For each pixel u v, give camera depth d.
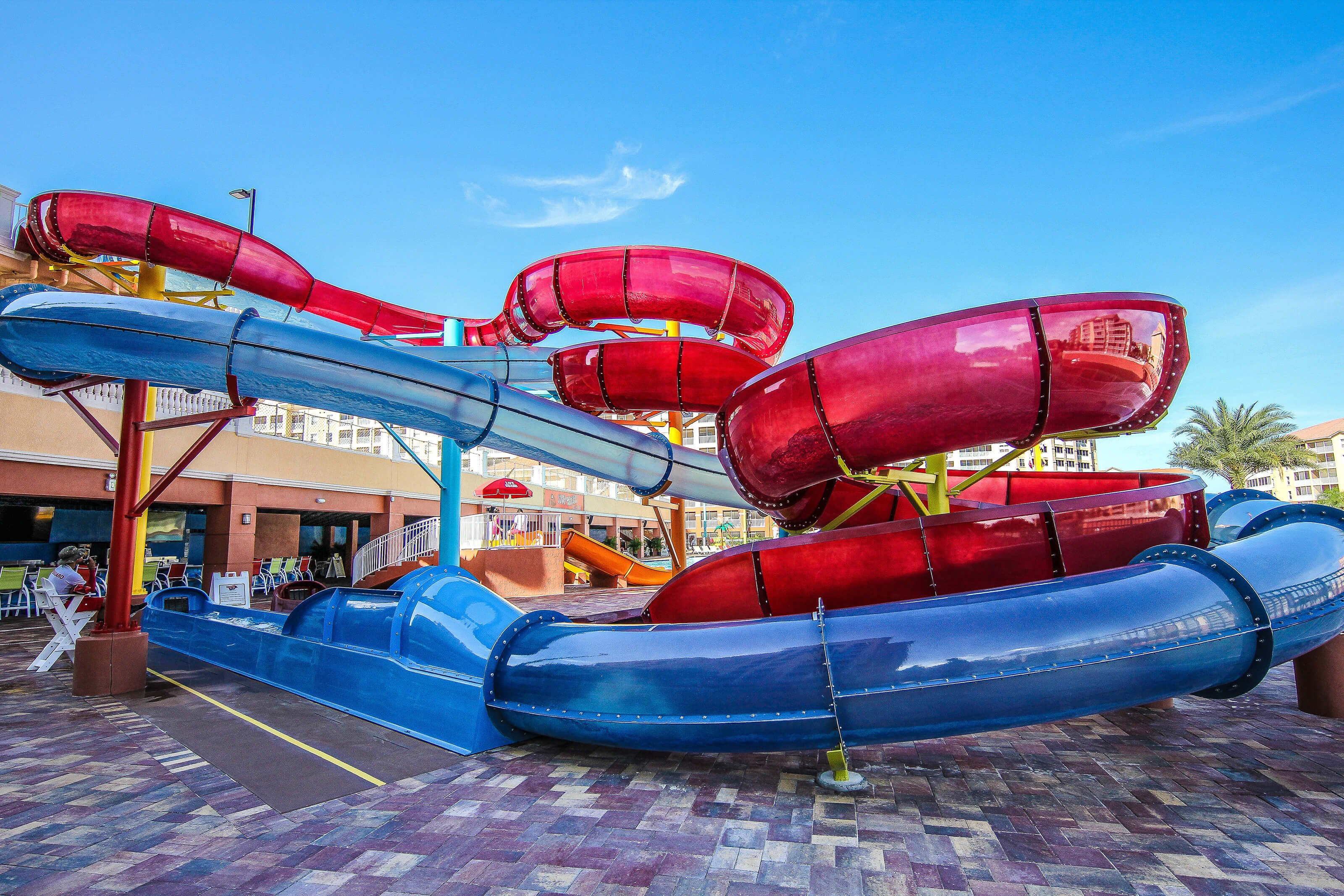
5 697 6.95
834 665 3.88
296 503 19.30
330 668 6.63
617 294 10.39
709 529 64.88
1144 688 3.69
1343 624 4.25
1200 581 3.95
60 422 13.92
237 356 6.24
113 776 4.45
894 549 5.21
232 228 10.46
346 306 13.84
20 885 2.97
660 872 3.02
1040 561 4.95
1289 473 80.88
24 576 14.59
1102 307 4.15
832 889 2.84
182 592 11.36
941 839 3.31
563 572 21.11
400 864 3.14
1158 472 7.23
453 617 5.75
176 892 2.90
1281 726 5.15
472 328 16.02
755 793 4.01
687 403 9.91
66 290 6.15
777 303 11.05
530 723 4.82
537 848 3.30
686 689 4.14
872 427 4.61
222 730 5.59
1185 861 3.02
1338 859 3.01
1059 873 2.94
